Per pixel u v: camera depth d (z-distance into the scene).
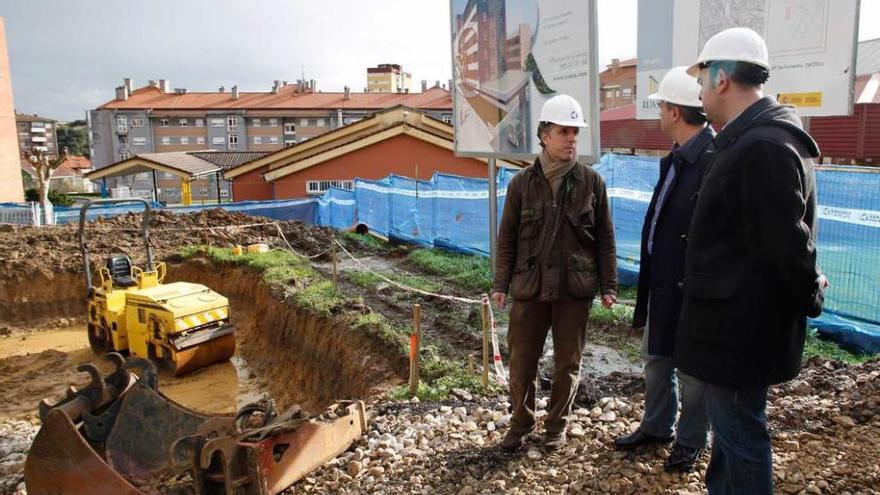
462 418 5.27
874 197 6.88
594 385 5.67
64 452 4.27
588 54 7.62
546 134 3.77
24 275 14.18
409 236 16.77
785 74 7.07
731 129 2.54
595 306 8.72
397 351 7.73
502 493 3.79
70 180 70.12
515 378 4.11
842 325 6.99
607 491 3.62
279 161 27.84
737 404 2.67
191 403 9.73
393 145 26.45
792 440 3.85
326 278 12.95
